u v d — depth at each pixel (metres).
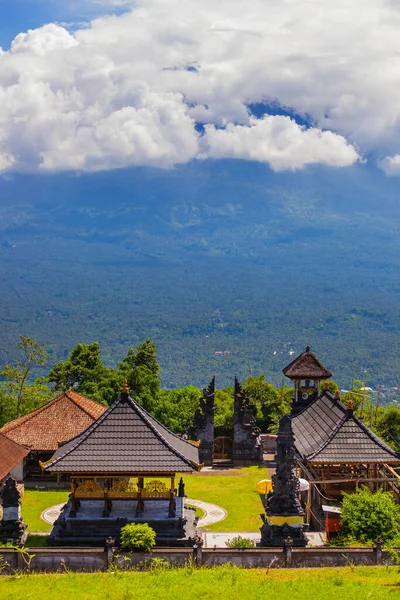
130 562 34.38
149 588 30.72
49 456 58.28
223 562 34.53
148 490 41.62
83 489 41.53
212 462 64.69
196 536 40.91
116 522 40.38
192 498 53.72
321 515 44.69
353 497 40.06
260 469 63.09
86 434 42.31
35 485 56.72
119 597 29.83
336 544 37.97
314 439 49.75
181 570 33.38
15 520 39.34
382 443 47.16
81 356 84.62
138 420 42.94
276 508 39.41
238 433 64.75
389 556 34.66
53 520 47.88
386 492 43.50
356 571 33.31
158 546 38.31
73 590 30.59
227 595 29.89
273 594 29.91
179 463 41.06
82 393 77.12
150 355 87.25
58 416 60.47
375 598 29.28
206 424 65.00
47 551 34.09
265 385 85.69
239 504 52.12
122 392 43.81
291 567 34.31
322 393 57.56
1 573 33.47
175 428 75.88
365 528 38.06
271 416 78.88
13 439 57.69
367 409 81.25
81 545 40.00
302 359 65.62
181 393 89.88
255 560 34.56
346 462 45.91
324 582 31.44
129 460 41.09
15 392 82.62
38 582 31.77
